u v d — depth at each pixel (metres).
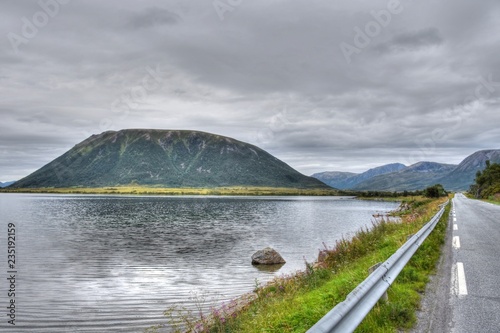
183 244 37.06
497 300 7.75
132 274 23.22
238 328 8.92
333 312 4.30
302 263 26.33
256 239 40.44
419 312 6.97
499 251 14.12
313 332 3.57
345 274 10.45
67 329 13.56
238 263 26.84
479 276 9.96
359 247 16.05
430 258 12.17
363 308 5.44
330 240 38.78
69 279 21.81
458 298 7.89
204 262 27.28
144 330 13.36
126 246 35.75
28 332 13.38
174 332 12.70
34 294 18.47
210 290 19.06
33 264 26.61
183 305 16.42
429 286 8.92
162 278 22.02
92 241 39.31
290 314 7.16
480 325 6.26
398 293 7.84
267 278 21.56
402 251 9.04
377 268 6.85
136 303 16.84
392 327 6.05
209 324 11.05
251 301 12.96
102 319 14.70
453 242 16.52
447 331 5.98
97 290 19.20
